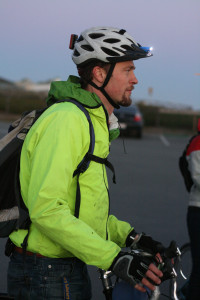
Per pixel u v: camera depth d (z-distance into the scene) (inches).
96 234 83.0
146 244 97.0
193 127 1325.0
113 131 94.6
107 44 90.9
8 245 93.9
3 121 1214.3
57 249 87.9
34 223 82.9
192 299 150.8
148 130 1251.2
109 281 99.5
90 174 87.6
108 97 93.4
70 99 88.2
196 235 151.9
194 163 152.2
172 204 364.5
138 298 87.4
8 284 93.4
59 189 82.3
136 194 394.3
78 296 90.9
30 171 87.6
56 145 83.0
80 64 93.4
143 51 92.2
